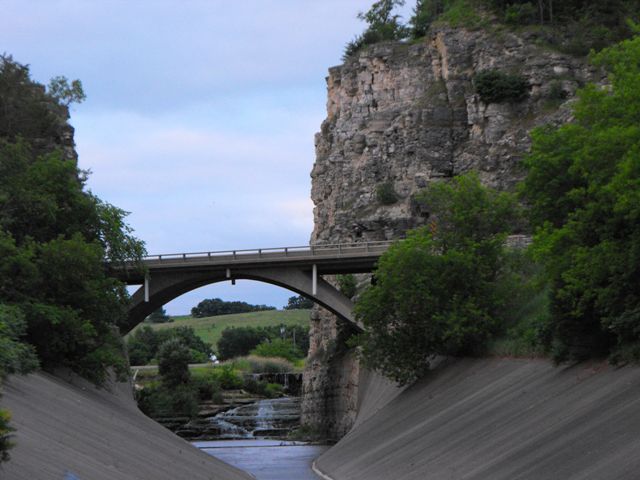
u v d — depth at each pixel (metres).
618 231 43.06
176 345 152.00
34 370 53.78
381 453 52.66
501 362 57.75
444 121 122.19
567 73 116.25
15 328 55.38
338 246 96.88
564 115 108.62
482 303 66.75
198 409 138.88
